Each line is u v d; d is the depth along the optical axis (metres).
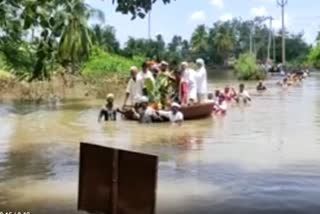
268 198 9.42
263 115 23.12
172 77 21.55
